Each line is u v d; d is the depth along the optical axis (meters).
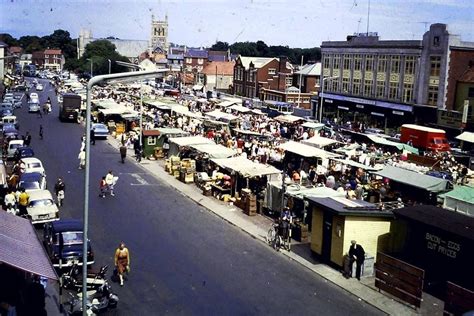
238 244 24.94
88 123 14.12
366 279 20.97
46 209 25.56
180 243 24.66
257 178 33.47
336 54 77.44
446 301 17.53
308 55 187.50
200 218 29.16
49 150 46.16
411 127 52.06
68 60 183.50
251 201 29.72
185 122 58.75
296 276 21.20
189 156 41.69
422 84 62.91
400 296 19.08
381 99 68.88
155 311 17.61
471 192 28.09
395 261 19.23
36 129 58.00
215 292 19.33
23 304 15.30
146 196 33.41
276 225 24.70
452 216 21.03
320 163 40.59
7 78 116.75
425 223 20.27
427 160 41.25
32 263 13.43
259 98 105.81
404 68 65.44
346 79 75.81
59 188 29.67
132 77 14.20
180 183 37.34
